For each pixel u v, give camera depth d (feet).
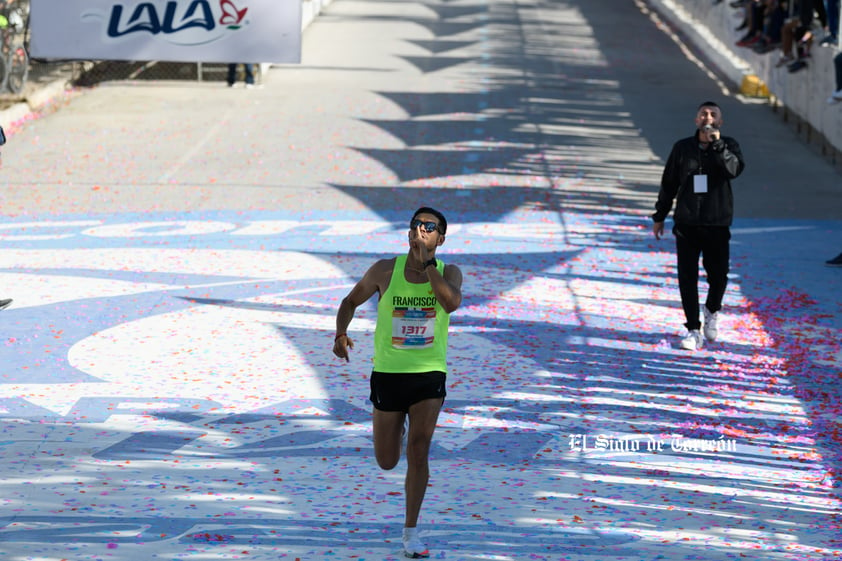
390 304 71.15
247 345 126.00
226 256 169.17
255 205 205.46
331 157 243.60
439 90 318.24
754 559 69.00
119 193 212.23
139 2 265.54
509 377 115.24
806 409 106.63
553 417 103.30
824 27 263.08
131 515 75.36
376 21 434.71
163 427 99.04
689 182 123.03
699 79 341.82
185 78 324.39
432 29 421.59
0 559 65.51
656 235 127.95
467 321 136.05
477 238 183.21
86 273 158.20
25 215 195.83
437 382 71.00
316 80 327.88
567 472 88.94
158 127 268.82
